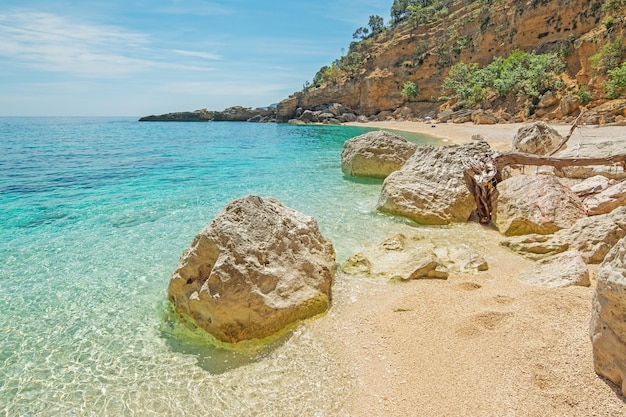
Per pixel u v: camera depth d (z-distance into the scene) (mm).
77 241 10234
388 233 10664
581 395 4008
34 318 6645
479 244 9641
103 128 76562
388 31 113562
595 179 12445
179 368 5316
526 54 58969
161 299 7273
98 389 4934
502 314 5746
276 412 4438
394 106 84188
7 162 24844
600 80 41938
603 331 4125
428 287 7176
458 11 87188
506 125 47750
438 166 12734
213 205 13711
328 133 54156
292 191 15609
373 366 5105
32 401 4754
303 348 5660
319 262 7301
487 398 4223
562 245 8352
